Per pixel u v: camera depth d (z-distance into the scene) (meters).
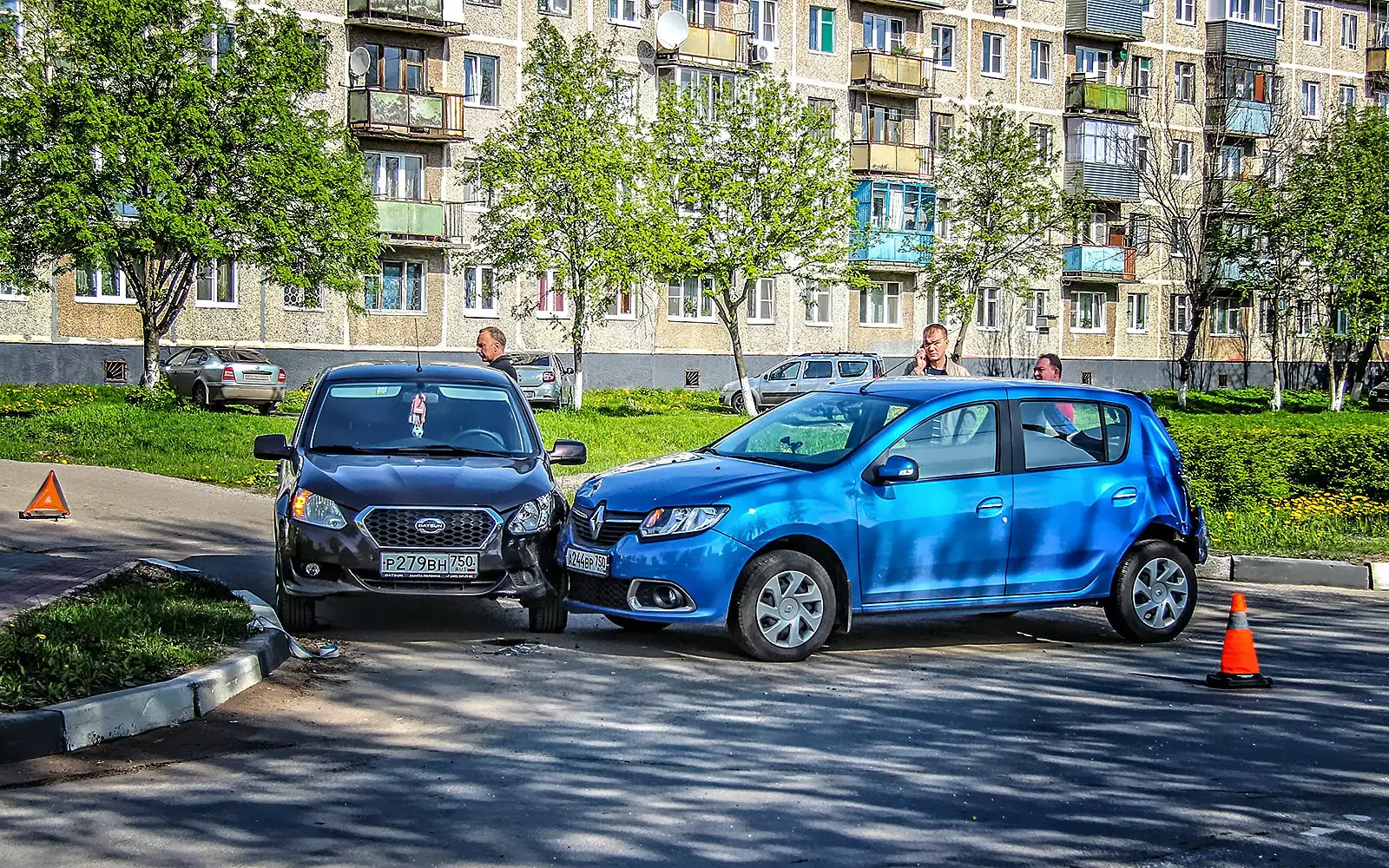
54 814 5.95
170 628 9.10
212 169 31.67
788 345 52.97
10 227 30.89
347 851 5.53
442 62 46.50
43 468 19.78
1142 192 60.94
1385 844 5.91
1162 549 10.70
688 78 50.44
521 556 9.91
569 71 41.19
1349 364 56.09
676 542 9.46
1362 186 52.22
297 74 33.00
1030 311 58.84
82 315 39.94
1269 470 17.59
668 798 6.32
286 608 10.11
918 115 55.94
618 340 49.34
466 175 46.41
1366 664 9.85
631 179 41.56
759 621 9.54
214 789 6.36
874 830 5.92
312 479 10.03
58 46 31.70
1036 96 58.84
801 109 43.91
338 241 32.84
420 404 11.27
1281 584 13.93
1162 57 61.75
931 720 7.93
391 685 8.61
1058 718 8.06
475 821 5.93
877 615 9.90
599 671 9.12
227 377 35.50
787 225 42.19
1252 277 54.72
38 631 8.69
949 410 10.21
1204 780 6.81
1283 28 64.69
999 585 10.20
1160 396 58.50
